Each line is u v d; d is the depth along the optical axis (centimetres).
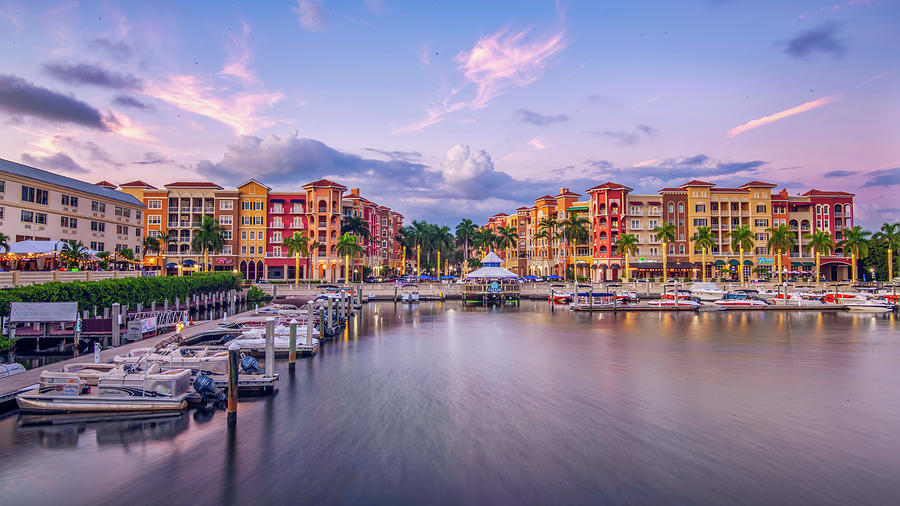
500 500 1303
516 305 7719
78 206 6544
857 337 4216
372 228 13900
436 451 1623
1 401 1972
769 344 3828
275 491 1366
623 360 3156
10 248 4338
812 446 1648
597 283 9475
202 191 10769
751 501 1291
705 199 11619
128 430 1828
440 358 3234
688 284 9919
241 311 6234
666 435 1753
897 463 1514
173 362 2381
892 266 11144
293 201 11156
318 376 2698
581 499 1305
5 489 1385
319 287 8531
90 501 1320
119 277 5025
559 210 13250
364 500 1311
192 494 1354
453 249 17700
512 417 1964
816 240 10194
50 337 3419
